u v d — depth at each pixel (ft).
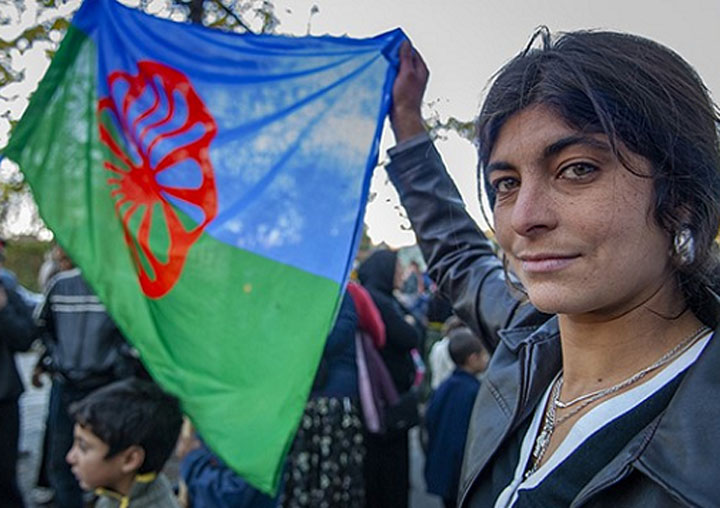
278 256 5.69
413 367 11.93
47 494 14.12
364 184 5.43
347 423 10.28
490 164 2.69
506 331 3.54
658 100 2.35
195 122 5.93
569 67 2.41
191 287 5.86
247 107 5.82
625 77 2.36
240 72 5.85
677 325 2.56
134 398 6.73
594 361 2.66
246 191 5.80
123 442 6.47
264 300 5.68
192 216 5.93
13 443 11.53
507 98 2.56
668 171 2.35
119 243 6.02
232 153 5.86
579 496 2.36
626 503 2.29
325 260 5.55
